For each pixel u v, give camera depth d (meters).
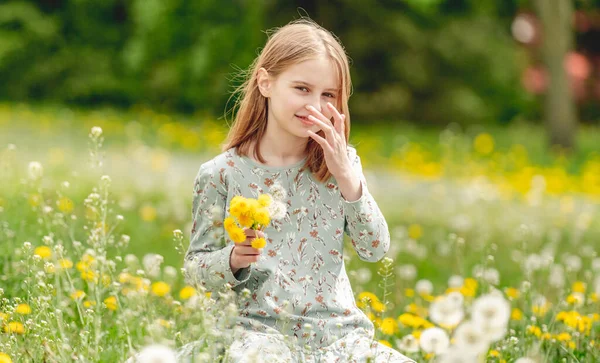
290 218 2.90
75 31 22.28
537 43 24.56
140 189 8.34
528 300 3.96
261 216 2.46
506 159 13.89
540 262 4.62
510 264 5.98
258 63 2.98
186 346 2.71
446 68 22.08
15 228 4.58
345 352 2.73
